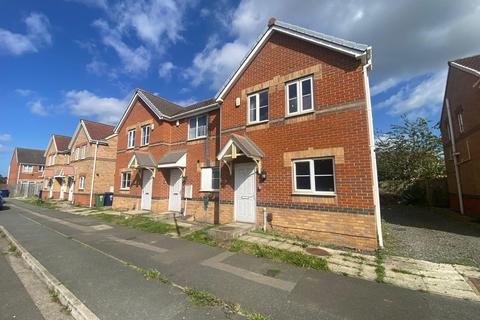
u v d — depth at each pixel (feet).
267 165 30.50
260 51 33.53
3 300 14.35
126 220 40.34
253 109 33.73
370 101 26.12
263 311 12.65
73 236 30.53
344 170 24.61
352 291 14.85
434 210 50.60
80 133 79.92
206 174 40.29
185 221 38.68
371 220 22.71
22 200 102.63
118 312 12.55
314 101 27.58
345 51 25.50
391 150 63.21
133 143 55.93
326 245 24.36
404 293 14.60
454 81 46.24
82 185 73.77
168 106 56.49
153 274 17.30
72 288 15.35
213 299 13.80
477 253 21.70
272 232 28.68
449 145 51.85
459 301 13.67
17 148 151.64
